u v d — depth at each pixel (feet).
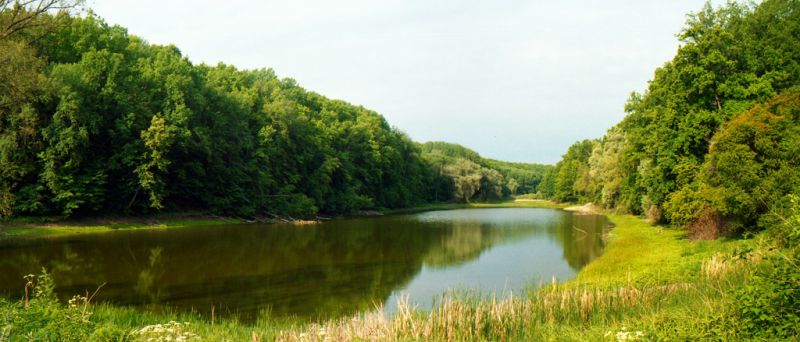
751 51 110.93
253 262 93.97
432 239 140.97
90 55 149.69
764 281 28.66
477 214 277.44
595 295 47.44
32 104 132.98
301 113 254.68
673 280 58.49
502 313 40.52
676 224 118.01
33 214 136.15
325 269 89.25
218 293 67.77
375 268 91.56
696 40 116.37
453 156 532.32
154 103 164.76
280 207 207.62
